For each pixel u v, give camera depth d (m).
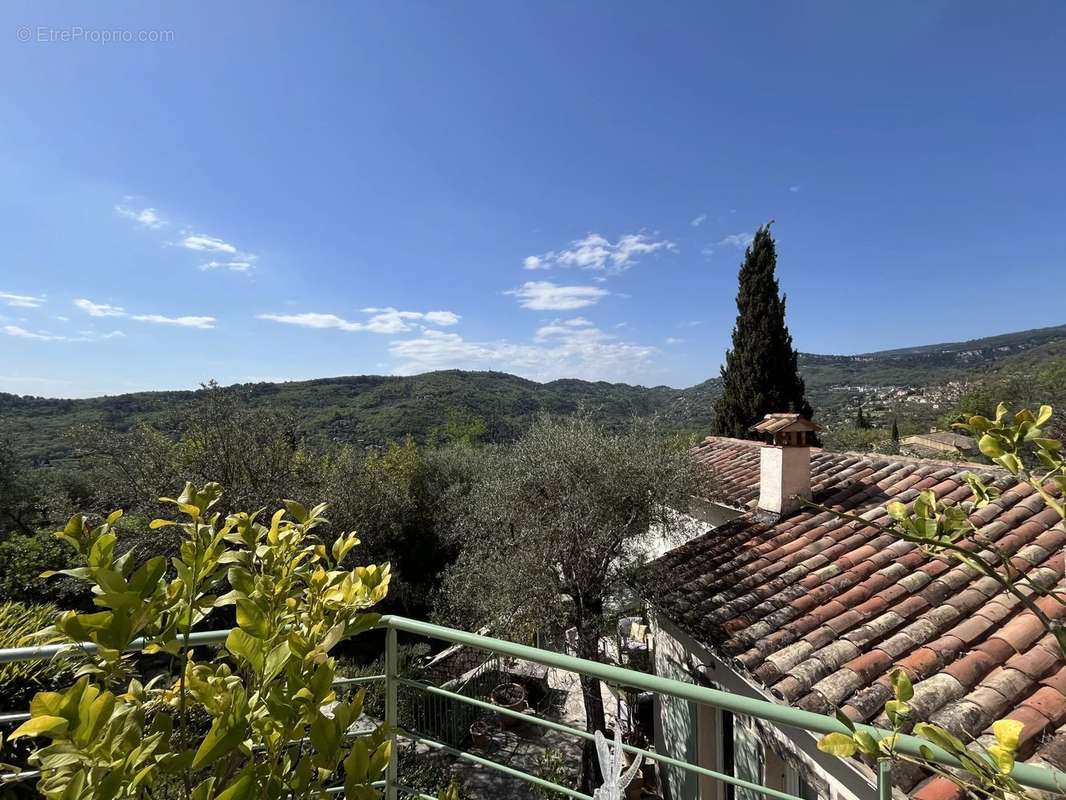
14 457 15.63
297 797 1.23
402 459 18.47
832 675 3.62
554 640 7.24
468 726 9.20
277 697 1.25
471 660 10.46
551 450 7.36
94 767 1.02
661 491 6.91
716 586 5.29
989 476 5.71
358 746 1.29
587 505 6.80
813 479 6.96
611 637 8.12
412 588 15.60
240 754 1.34
